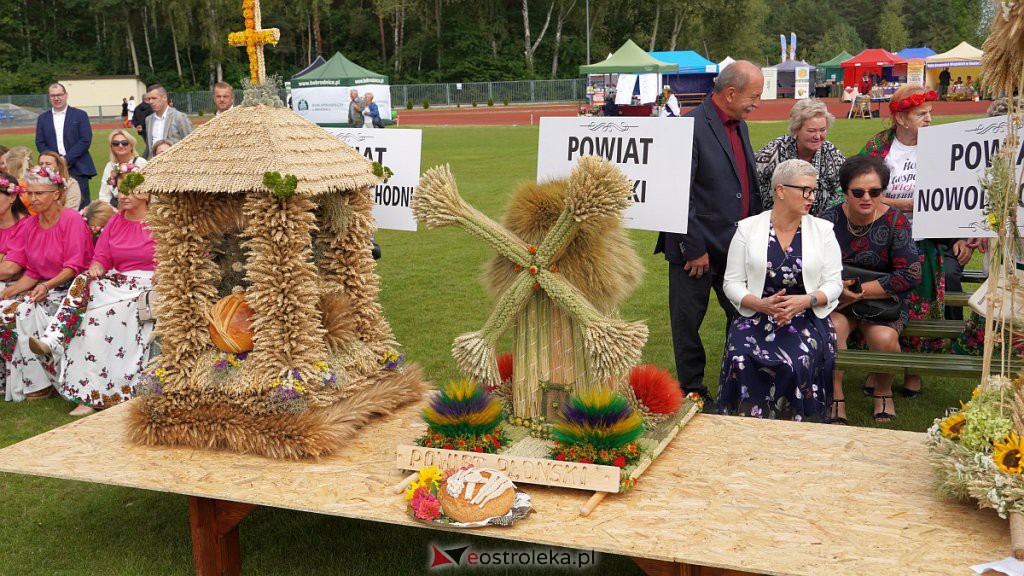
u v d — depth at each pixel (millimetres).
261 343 3805
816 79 55062
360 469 3615
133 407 4023
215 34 64062
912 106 5785
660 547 2854
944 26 95750
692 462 3559
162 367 3965
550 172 4496
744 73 4957
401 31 68000
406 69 68062
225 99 9438
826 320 4535
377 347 4352
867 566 2699
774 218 4492
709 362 6566
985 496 2898
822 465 3490
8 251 6289
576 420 3381
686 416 3938
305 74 30500
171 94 59875
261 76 4000
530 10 69812
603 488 3254
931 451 3246
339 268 4258
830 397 4527
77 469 3672
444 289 9164
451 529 3062
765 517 3055
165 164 3863
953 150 4266
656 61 37188
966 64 40688
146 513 4344
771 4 96625
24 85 64625
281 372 3811
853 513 3064
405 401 4402
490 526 3047
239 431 3791
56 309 6180
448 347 7105
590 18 69375
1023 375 3236
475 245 11586
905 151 5918
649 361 6652
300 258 3814
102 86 55438
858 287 5121
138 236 5844
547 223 3654
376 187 5207
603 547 2873
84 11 70750
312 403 3846
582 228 3525
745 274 4531
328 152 4008
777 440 3770
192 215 3918
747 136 5270
